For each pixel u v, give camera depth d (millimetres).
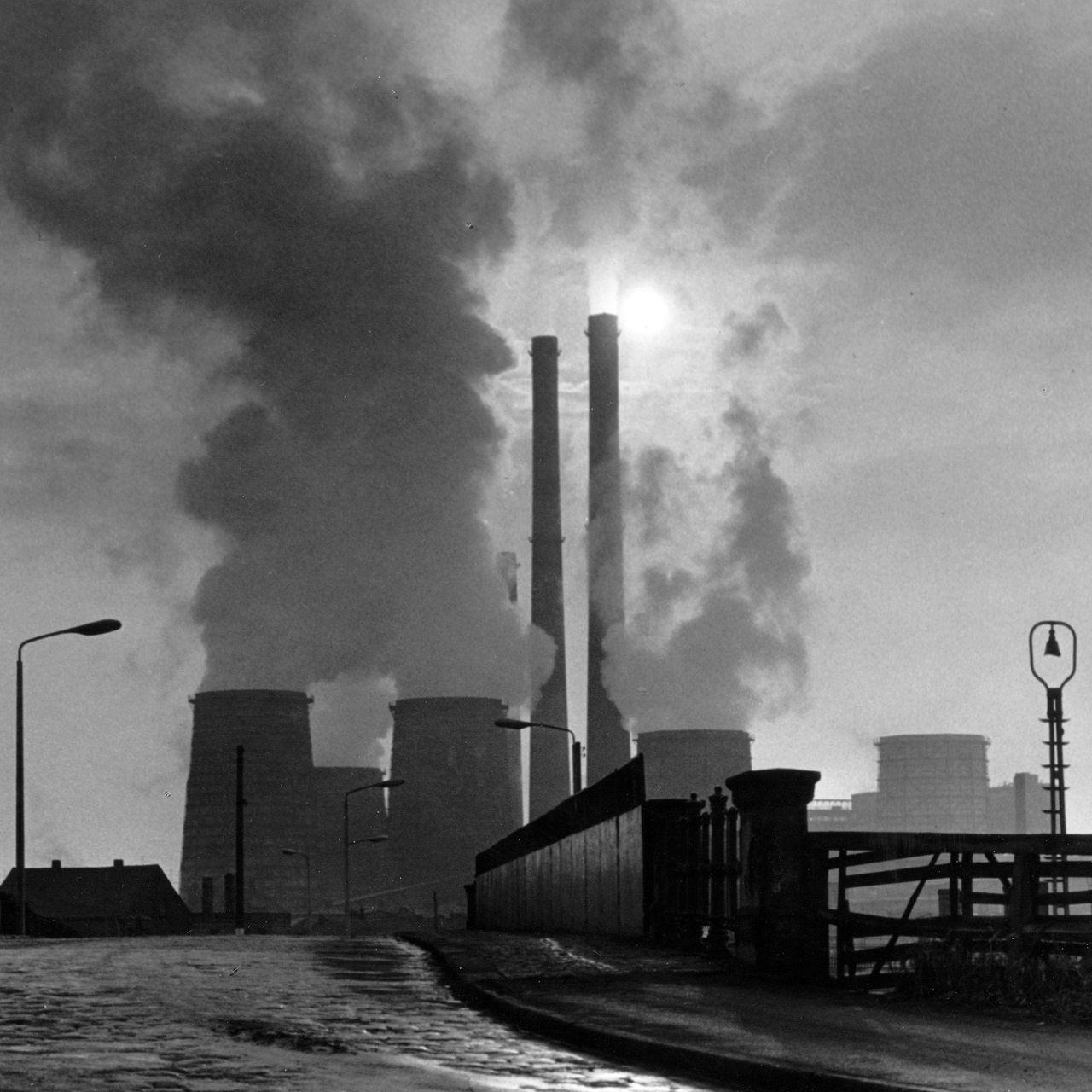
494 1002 29812
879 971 32719
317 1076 21125
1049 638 66812
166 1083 20219
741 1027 24750
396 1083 20531
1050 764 66250
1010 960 28688
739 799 34906
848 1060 21125
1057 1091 18562
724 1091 20578
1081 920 30297
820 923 33562
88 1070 21297
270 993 33000
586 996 29531
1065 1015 26016
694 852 43062
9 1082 20094
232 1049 23922
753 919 33969
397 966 40719
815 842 33688
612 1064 22938
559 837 63938
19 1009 29344
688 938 43000
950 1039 23312
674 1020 25641
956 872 32188
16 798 83375
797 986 31797
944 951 30141
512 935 52562
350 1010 29891
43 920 115938
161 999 31438
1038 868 30562
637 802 47531
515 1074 21750
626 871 49562
